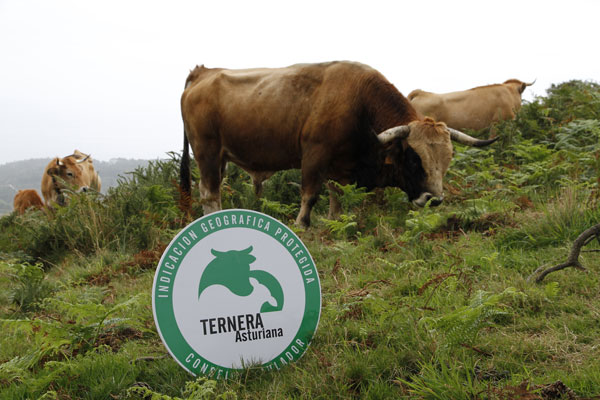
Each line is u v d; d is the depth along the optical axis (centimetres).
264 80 816
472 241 561
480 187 787
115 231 849
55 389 334
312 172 775
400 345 341
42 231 907
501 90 1515
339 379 308
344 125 757
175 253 325
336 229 670
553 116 1122
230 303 334
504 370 308
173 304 324
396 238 613
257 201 916
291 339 345
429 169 719
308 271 351
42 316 488
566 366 307
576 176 729
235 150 852
